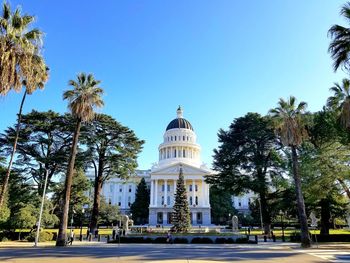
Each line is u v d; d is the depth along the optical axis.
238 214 100.00
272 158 48.22
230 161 50.50
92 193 90.56
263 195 49.12
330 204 42.00
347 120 27.47
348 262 17.56
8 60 19.27
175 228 45.22
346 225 72.81
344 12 22.95
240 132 52.19
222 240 35.41
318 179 35.75
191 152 109.62
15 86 20.17
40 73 23.22
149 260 18.09
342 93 32.22
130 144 49.84
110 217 87.62
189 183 99.75
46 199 45.88
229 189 50.59
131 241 36.06
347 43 22.69
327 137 38.94
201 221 93.06
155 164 112.38
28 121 44.19
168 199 98.88
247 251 24.44
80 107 32.72
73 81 34.03
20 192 44.38
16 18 21.58
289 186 45.53
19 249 25.36
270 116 35.06
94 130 47.22
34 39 22.41
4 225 40.31
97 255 20.64
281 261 18.03
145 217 101.69
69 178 31.61
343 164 35.34
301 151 41.09
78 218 76.12
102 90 34.84
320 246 30.17
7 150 44.50
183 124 113.75
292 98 33.66
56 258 18.77
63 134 46.81
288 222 79.00
